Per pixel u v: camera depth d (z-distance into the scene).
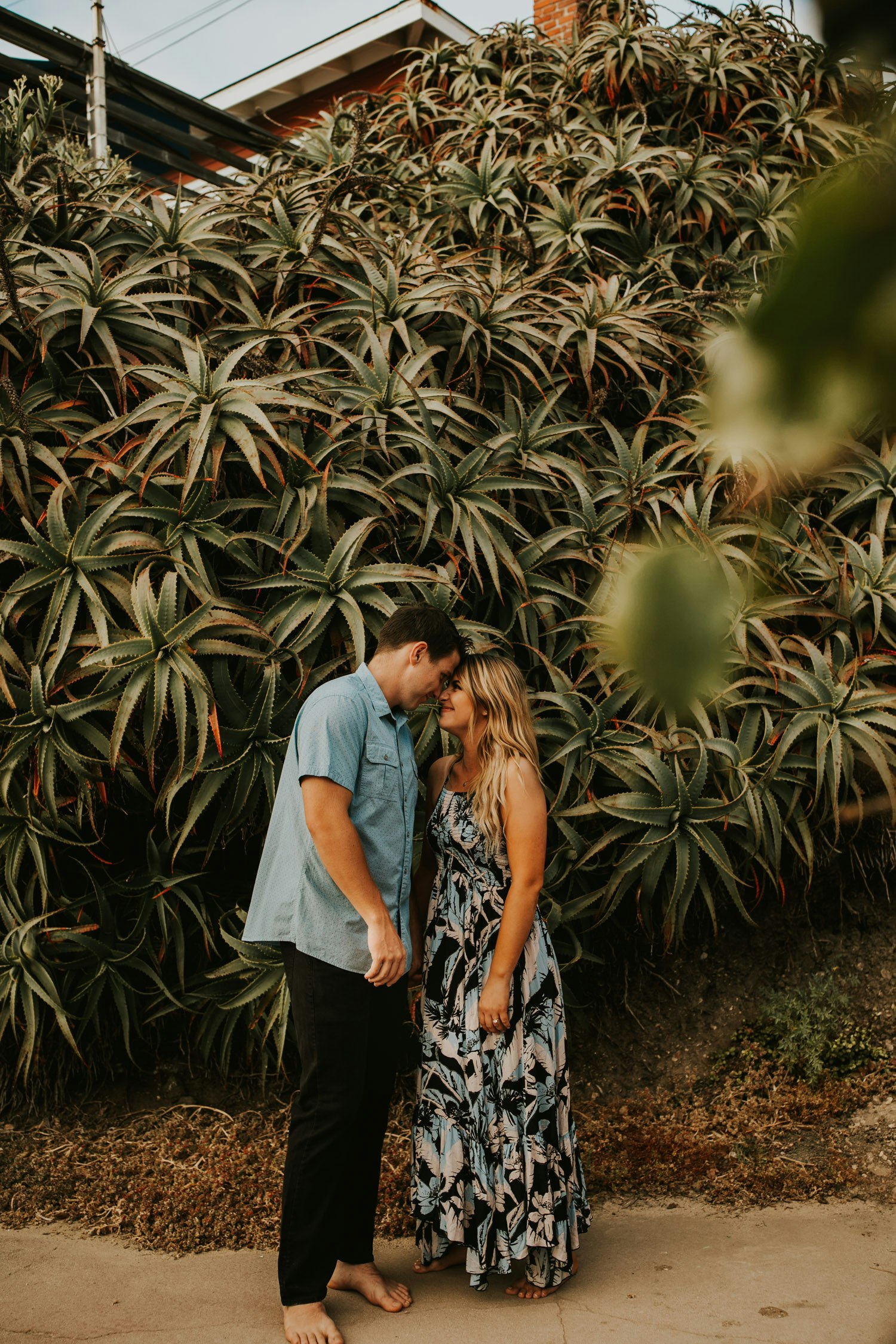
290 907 2.34
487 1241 2.38
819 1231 2.69
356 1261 2.46
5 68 6.24
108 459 3.07
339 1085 2.26
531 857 2.40
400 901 2.39
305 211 4.20
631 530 3.64
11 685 3.03
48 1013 3.22
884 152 0.36
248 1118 3.22
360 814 2.34
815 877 3.78
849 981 3.63
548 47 6.42
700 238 5.16
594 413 4.03
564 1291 2.46
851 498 3.91
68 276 3.46
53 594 2.93
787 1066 3.43
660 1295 2.42
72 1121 3.22
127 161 4.50
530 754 2.47
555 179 5.16
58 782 3.12
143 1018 3.37
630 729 3.45
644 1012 3.60
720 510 3.63
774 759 3.33
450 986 2.48
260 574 3.21
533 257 4.40
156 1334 2.27
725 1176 2.96
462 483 3.38
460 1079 2.43
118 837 3.35
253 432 3.18
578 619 3.19
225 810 3.05
